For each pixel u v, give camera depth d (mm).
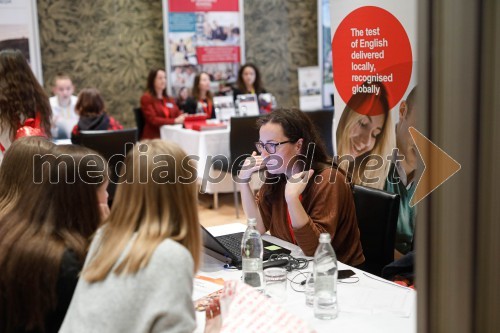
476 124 450
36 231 1451
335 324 1479
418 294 490
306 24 7961
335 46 3107
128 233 1237
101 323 1151
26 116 2807
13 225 1458
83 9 6918
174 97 7207
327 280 1547
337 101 3154
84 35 6965
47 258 1402
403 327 1452
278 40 7863
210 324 1362
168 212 1247
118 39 7125
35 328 1413
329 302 1532
